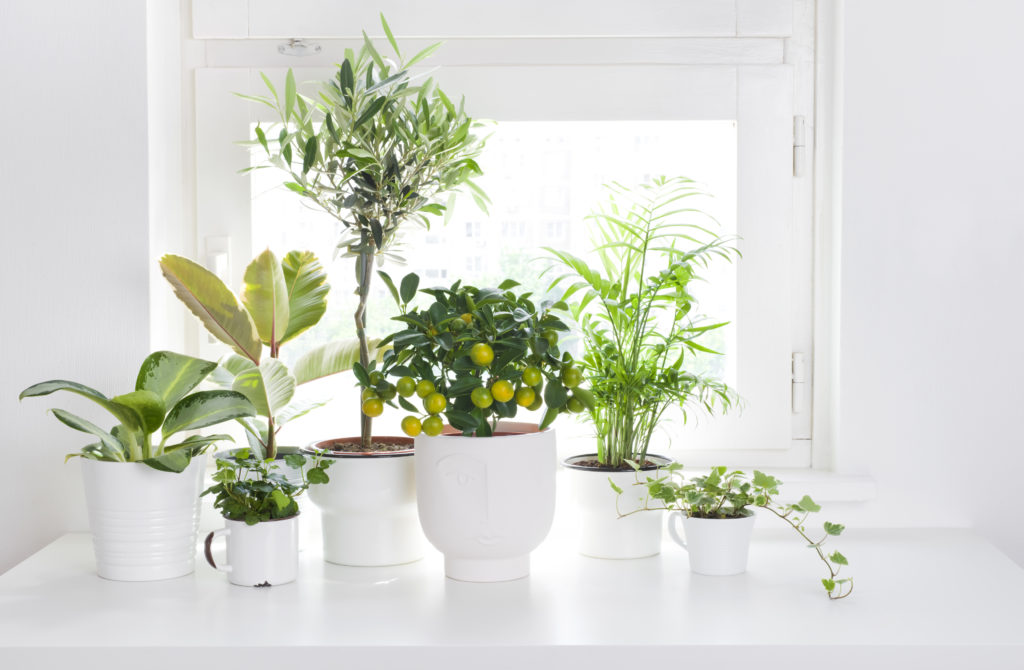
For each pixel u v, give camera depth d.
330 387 1.59
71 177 1.46
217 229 1.57
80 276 1.46
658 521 1.38
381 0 1.53
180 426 1.25
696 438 1.59
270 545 1.23
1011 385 1.51
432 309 1.23
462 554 1.24
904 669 1.00
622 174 1.64
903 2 1.50
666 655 1.00
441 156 1.31
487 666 1.00
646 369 1.39
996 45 1.50
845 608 1.12
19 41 1.45
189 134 1.57
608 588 1.21
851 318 1.51
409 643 1.01
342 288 1.64
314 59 1.56
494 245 1.64
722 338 1.63
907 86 1.50
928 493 1.52
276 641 1.02
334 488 1.32
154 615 1.11
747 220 1.57
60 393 1.47
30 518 1.48
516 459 1.22
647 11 1.54
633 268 1.49
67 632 1.05
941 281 1.51
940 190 1.50
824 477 1.52
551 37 1.55
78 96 1.45
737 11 1.54
